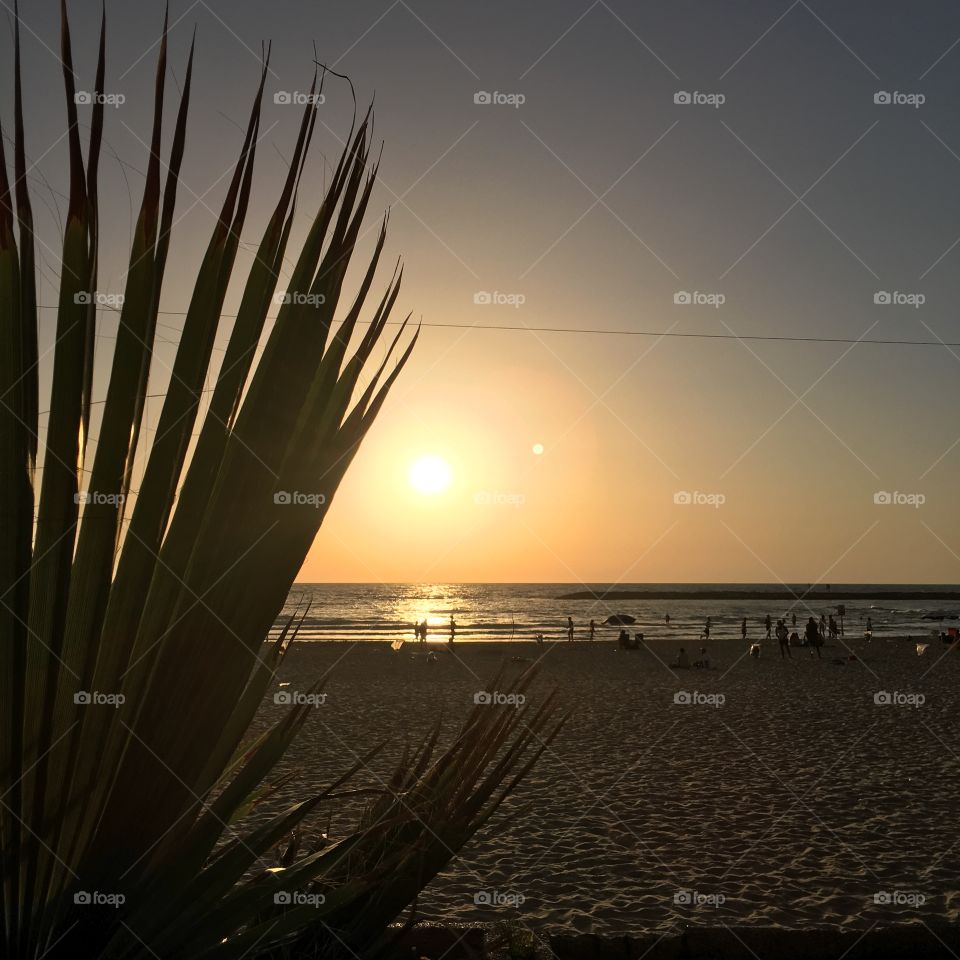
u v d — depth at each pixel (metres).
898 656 31.53
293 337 1.60
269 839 1.66
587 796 9.19
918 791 9.55
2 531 1.32
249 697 1.64
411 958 4.25
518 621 72.88
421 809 2.12
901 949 4.98
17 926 1.37
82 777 1.39
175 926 1.52
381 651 33.06
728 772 10.58
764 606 114.19
